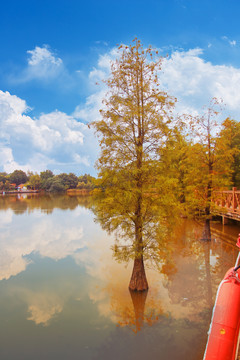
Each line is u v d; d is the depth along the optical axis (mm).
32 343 6105
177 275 10164
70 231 19906
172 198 8773
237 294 3059
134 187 8648
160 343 5961
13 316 7441
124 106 8820
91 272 11008
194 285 9195
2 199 65312
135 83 8977
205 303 7836
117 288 9195
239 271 3258
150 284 9367
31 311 7719
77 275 10672
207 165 15422
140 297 8375
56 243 16219
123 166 8570
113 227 8664
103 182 8719
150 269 10922
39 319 7230
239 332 2924
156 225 8562
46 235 18547
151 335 6285
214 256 12430
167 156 8781
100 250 14484
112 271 11078
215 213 15297
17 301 8414
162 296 8383
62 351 5777
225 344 2855
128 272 10906
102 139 8773
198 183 15477
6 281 10164
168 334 6305
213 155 15312
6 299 8578
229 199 16250
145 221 8656
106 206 8609
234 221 19016
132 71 8938
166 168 8938
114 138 8430
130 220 8922
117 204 8516
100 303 8094
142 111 8719
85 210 34875
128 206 8500
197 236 16562
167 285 9242
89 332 6523
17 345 6047
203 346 5785
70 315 7414
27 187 144000
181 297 8281
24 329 6734
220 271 10500
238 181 22109
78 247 15211
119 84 8984
